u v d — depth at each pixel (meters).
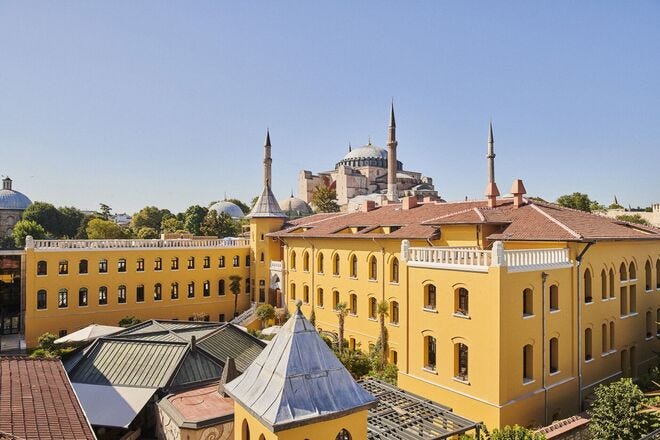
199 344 28.27
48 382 19.14
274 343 12.99
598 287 28.69
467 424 17.73
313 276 49.69
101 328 37.66
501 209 34.09
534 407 23.69
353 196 124.81
